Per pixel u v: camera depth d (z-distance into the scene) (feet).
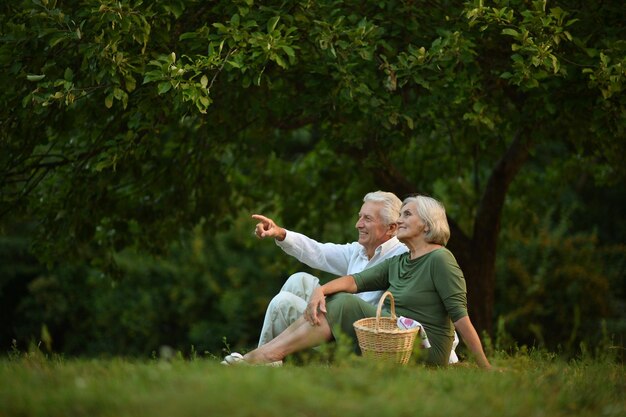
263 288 75.10
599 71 27.81
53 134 35.29
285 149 43.75
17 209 37.42
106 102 27.45
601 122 30.81
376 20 31.65
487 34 31.17
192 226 41.98
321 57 31.12
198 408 14.39
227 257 76.48
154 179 38.17
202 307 76.48
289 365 19.84
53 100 27.81
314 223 47.50
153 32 29.43
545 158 63.36
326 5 29.96
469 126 34.32
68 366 19.02
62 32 27.53
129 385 16.16
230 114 34.58
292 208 46.75
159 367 18.29
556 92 31.68
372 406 15.20
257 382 15.74
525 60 28.60
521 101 34.99
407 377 18.31
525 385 18.54
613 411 17.61
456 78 30.27
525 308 61.98
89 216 37.35
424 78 30.01
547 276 63.00
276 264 55.62
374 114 30.73
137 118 31.50
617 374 21.94
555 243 64.08
